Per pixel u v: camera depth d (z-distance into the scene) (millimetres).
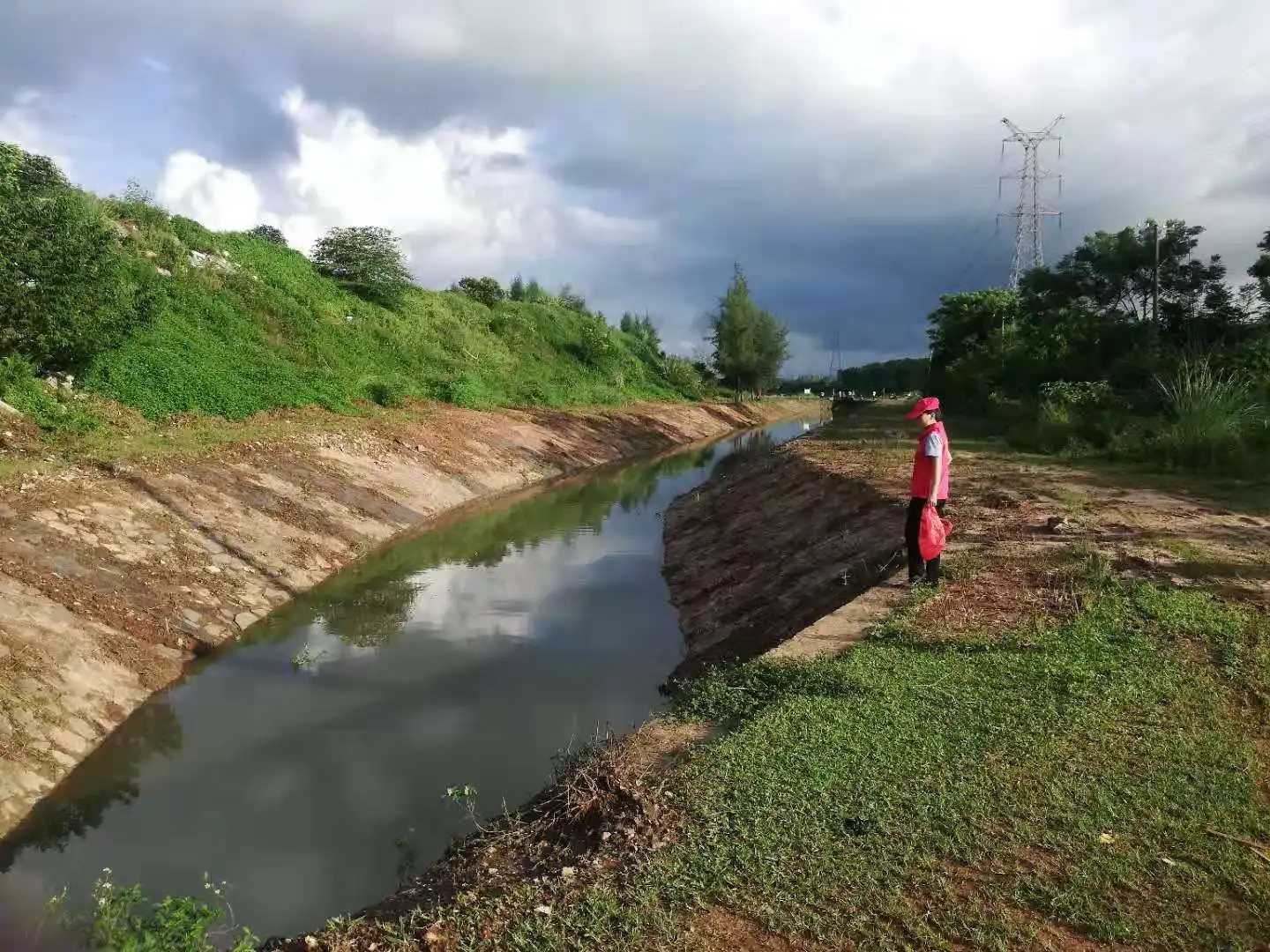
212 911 4285
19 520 9547
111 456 12594
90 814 6219
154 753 7133
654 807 4293
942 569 7879
